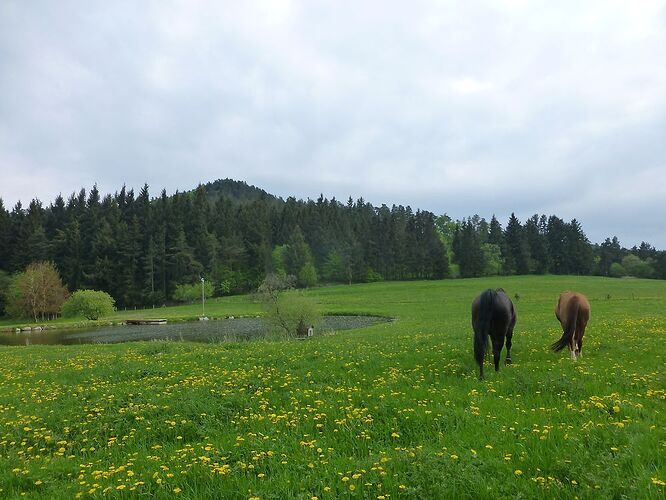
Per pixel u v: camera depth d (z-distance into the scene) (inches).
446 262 5620.1
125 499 233.3
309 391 430.3
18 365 802.2
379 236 5871.1
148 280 4495.6
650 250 7524.6
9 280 3855.8
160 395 449.1
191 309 3636.8
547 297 2733.8
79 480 262.7
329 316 2436.0
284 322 1644.9
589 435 269.1
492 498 205.2
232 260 5078.7
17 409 448.8
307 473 244.5
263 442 297.0
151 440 343.3
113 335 2133.4
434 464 233.0
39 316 3698.3
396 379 473.4
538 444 262.8
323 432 322.0
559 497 202.8
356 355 645.9
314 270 5019.7
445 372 502.6
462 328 1058.7
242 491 227.6
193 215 5255.9
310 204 6742.1
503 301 481.7
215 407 391.2
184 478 247.8
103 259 4416.8
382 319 2196.1
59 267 4372.5
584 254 6210.6
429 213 6870.1
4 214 4451.3
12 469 287.1
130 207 5319.9
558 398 368.8
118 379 581.9
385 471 234.7
